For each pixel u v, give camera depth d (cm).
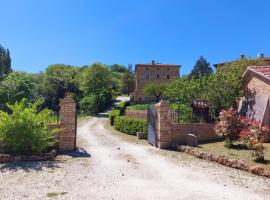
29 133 1296
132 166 1236
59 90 7244
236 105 2064
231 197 878
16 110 1328
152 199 848
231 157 1320
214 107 2097
